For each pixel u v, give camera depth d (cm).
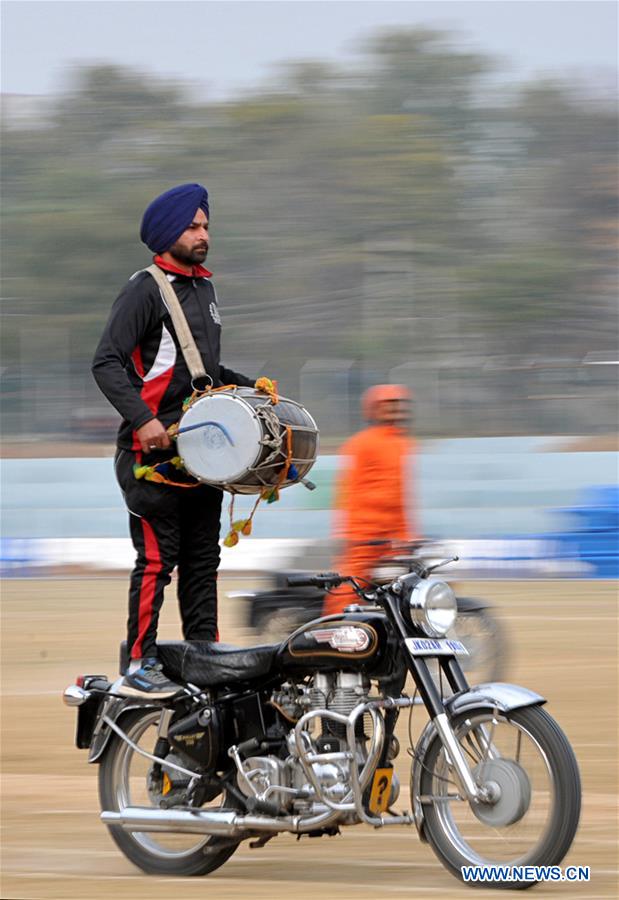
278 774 1385
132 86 9781
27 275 8556
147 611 1481
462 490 4856
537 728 1308
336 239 8744
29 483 5184
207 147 9094
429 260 8519
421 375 6019
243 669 1414
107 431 6438
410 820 1373
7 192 9156
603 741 2105
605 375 5947
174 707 1461
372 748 1335
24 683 2753
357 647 1341
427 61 9825
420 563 1414
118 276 8575
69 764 2048
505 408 5984
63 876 1448
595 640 3152
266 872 1455
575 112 9756
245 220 8806
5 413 6588
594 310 8438
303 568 3500
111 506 5094
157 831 1436
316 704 1370
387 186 8769
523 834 1345
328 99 9600
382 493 2317
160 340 1474
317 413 5912
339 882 1396
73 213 8919
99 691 1509
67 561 4888
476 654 2311
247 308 8381
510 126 9625
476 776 1329
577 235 9081
